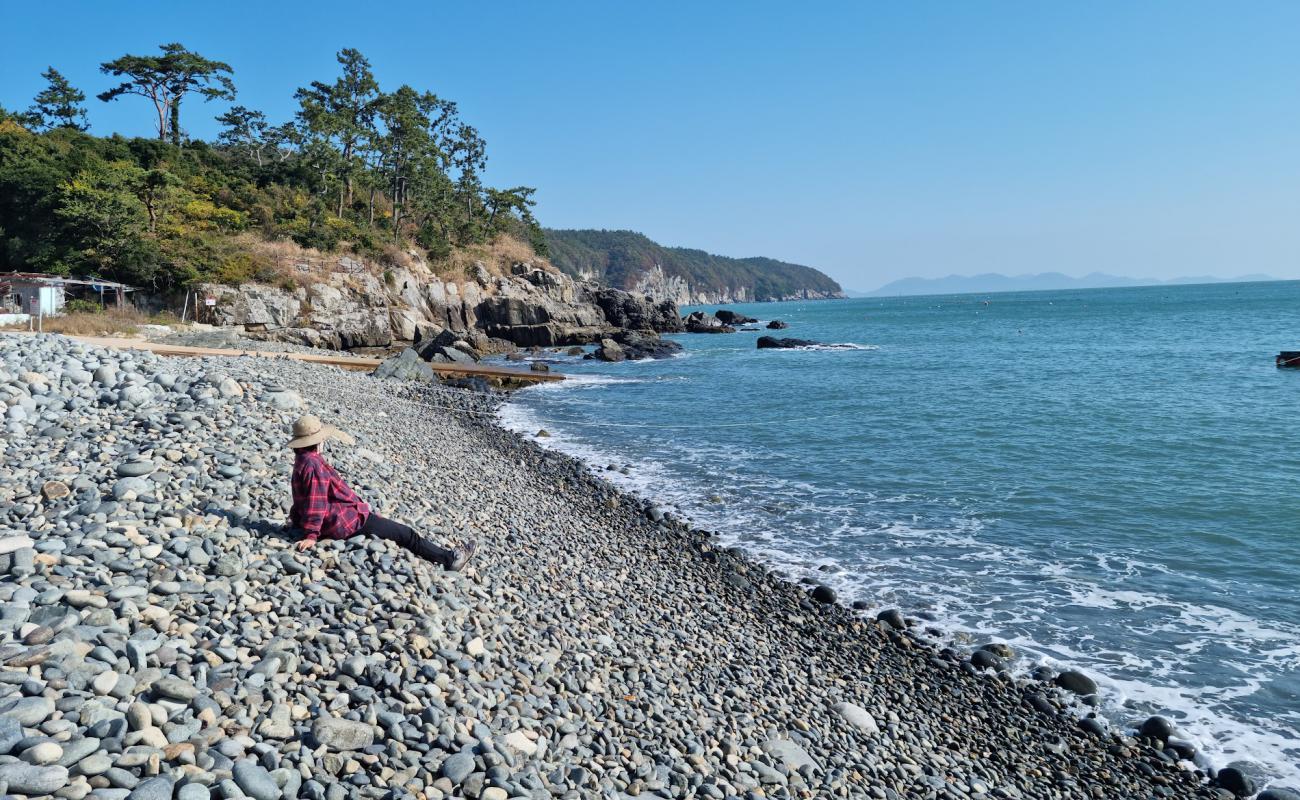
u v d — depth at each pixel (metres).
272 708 4.52
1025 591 11.76
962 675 9.38
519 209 91.38
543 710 5.75
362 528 7.50
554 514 13.98
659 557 12.63
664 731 6.18
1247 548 13.26
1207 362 44.72
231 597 5.79
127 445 8.88
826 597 11.46
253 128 86.75
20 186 45.19
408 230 75.50
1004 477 18.33
